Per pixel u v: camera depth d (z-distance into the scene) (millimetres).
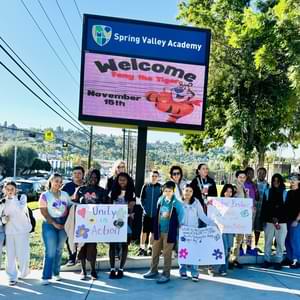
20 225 6266
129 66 8711
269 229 7543
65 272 6820
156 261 6660
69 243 6461
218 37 16203
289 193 7656
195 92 8953
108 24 8641
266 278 6852
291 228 7652
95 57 8594
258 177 8523
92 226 6406
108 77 8648
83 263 6480
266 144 17625
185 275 6684
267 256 7559
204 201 7336
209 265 6930
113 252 6609
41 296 5637
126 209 6535
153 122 8797
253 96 16344
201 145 21438
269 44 9734
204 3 17797
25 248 6359
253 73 15281
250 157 16844
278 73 14133
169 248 6438
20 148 78812
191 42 8938
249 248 8023
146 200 7719
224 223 7098
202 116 8961
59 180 6285
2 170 76062
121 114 8695
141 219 7457
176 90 8883
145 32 8758
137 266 7191
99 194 6613
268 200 7562
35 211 15953
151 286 6219
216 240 6668
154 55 8805
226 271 7031
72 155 89438
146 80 8781
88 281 6359
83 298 5605
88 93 8586
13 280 6094
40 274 6637
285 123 16719
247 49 14750
